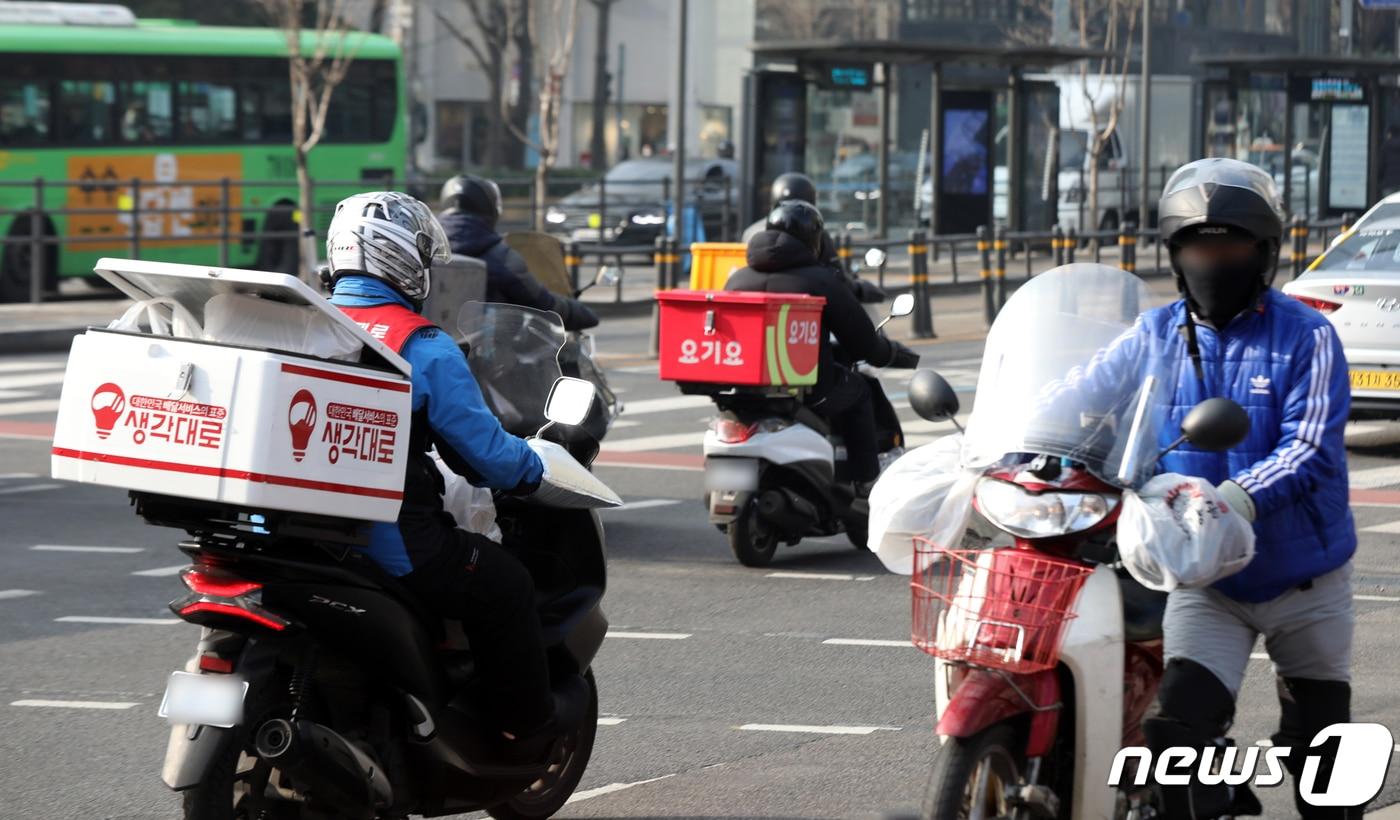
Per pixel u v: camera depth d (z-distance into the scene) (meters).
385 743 11.62
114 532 27.14
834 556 25.72
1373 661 19.16
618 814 14.30
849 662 19.41
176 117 70.75
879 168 74.19
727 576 24.05
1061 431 11.04
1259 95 90.62
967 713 10.47
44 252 65.62
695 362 23.53
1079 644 10.64
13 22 67.06
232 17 120.88
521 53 130.50
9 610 21.80
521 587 12.04
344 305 11.80
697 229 79.75
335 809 11.45
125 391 10.73
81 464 10.82
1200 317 11.52
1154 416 11.13
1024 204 79.62
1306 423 11.16
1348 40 105.06
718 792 14.85
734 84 140.75
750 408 23.97
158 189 70.06
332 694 11.52
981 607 10.73
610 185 86.75
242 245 72.50
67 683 18.38
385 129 79.31
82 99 67.94
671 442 36.38
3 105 65.94
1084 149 98.31
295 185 71.81
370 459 10.86
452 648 12.37
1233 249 11.18
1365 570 24.05
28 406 42.12
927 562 11.28
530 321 14.30
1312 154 93.19
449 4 146.88
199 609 10.73
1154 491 10.90
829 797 14.72
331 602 10.98
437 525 11.65
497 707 12.25
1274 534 11.28
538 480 12.14
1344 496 11.44
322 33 76.31
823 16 118.94
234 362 10.49
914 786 15.03
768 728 16.81
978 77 82.12
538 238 28.89
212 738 10.84
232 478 10.44
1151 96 101.25
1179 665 11.41
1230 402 10.71
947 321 61.62
